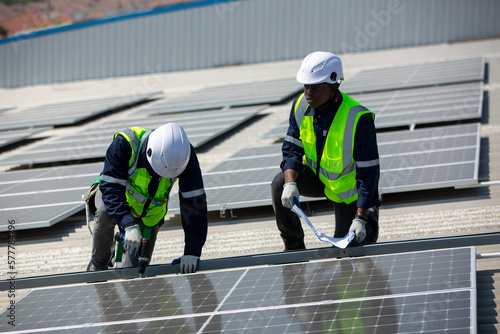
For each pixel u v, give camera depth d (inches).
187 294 145.3
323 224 240.1
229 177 285.1
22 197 293.9
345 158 175.2
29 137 507.8
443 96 458.0
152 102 738.2
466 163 265.0
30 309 147.3
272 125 461.1
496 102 440.1
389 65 887.7
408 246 161.2
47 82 1269.7
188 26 1216.8
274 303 133.0
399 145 318.0
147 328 128.1
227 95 652.1
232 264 169.3
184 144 167.9
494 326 140.9
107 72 1254.9
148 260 183.9
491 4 1062.4
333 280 141.9
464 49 966.4
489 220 223.3
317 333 116.6
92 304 145.6
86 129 509.4
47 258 236.1
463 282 128.7
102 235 192.9
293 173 182.1
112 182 169.8
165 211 190.4
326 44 1163.3
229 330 122.3
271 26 1184.2
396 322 116.1
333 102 175.3
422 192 261.7
